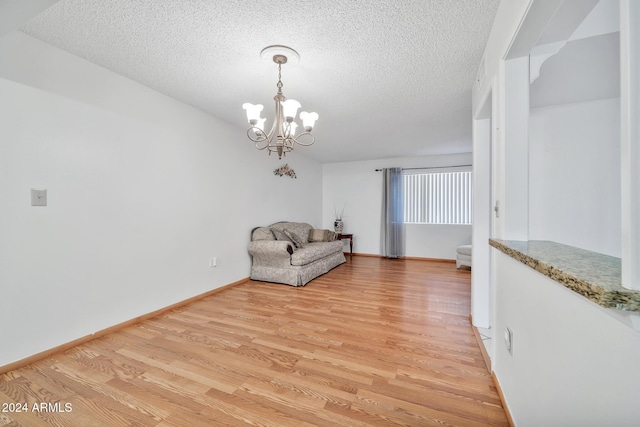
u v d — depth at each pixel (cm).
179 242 288
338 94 263
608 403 59
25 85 179
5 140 171
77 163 205
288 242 374
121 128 234
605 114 130
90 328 212
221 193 345
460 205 532
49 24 169
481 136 233
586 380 68
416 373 168
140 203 250
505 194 138
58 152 195
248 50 193
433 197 553
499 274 151
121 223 235
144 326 238
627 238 53
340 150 509
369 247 610
